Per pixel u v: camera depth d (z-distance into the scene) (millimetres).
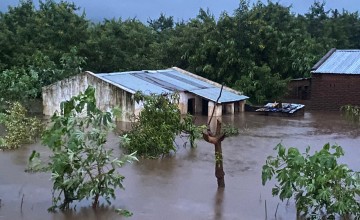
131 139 19391
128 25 46344
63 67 35531
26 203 13461
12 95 30234
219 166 15125
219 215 12844
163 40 50688
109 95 28359
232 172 17109
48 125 25172
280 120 30578
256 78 37562
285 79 38312
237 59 37750
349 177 12023
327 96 35656
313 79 35969
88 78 28969
